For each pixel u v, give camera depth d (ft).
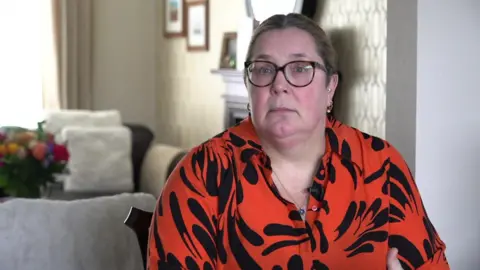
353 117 11.52
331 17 12.13
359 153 5.03
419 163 8.29
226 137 4.93
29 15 18.93
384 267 4.88
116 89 20.97
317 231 4.70
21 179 11.00
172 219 4.61
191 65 19.20
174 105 20.31
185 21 19.22
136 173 16.49
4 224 5.81
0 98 18.89
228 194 4.68
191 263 4.54
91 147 15.67
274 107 4.63
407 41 8.29
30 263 5.84
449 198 8.49
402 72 8.39
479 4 8.38
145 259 5.52
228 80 15.11
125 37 20.97
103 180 15.66
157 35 21.13
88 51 19.90
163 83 20.94
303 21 4.80
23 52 18.95
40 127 11.59
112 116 16.88
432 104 8.28
